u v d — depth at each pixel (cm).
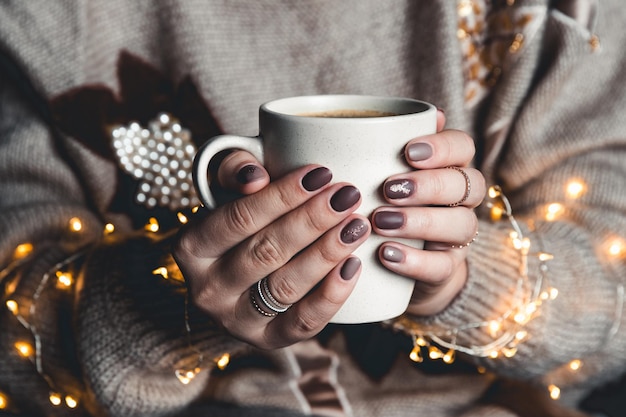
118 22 74
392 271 49
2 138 75
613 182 72
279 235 46
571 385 71
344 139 45
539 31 74
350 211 45
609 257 69
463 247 52
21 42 73
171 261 61
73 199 76
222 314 52
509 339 63
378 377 73
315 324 49
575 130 74
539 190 74
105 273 63
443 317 61
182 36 74
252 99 76
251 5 74
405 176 46
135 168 76
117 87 75
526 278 62
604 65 74
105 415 66
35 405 66
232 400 70
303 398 71
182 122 76
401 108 51
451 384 73
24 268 68
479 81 77
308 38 75
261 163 48
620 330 68
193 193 77
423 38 74
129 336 61
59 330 66
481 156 79
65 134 73
